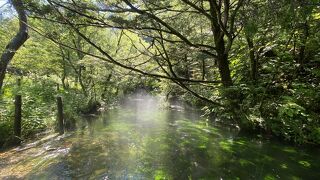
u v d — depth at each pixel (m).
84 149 8.34
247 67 10.09
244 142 7.90
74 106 14.74
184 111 14.64
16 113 8.80
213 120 11.20
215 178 5.86
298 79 8.52
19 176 6.41
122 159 7.39
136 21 6.61
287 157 6.62
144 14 6.38
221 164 6.55
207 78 12.73
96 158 7.54
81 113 14.97
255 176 5.80
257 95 8.22
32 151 8.18
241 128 8.48
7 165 7.09
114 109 17.11
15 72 19.09
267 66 8.76
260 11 5.29
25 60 17.09
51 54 17.72
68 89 19.72
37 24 11.64
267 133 8.09
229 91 7.85
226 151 7.36
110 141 9.18
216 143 8.13
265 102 8.12
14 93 12.20
